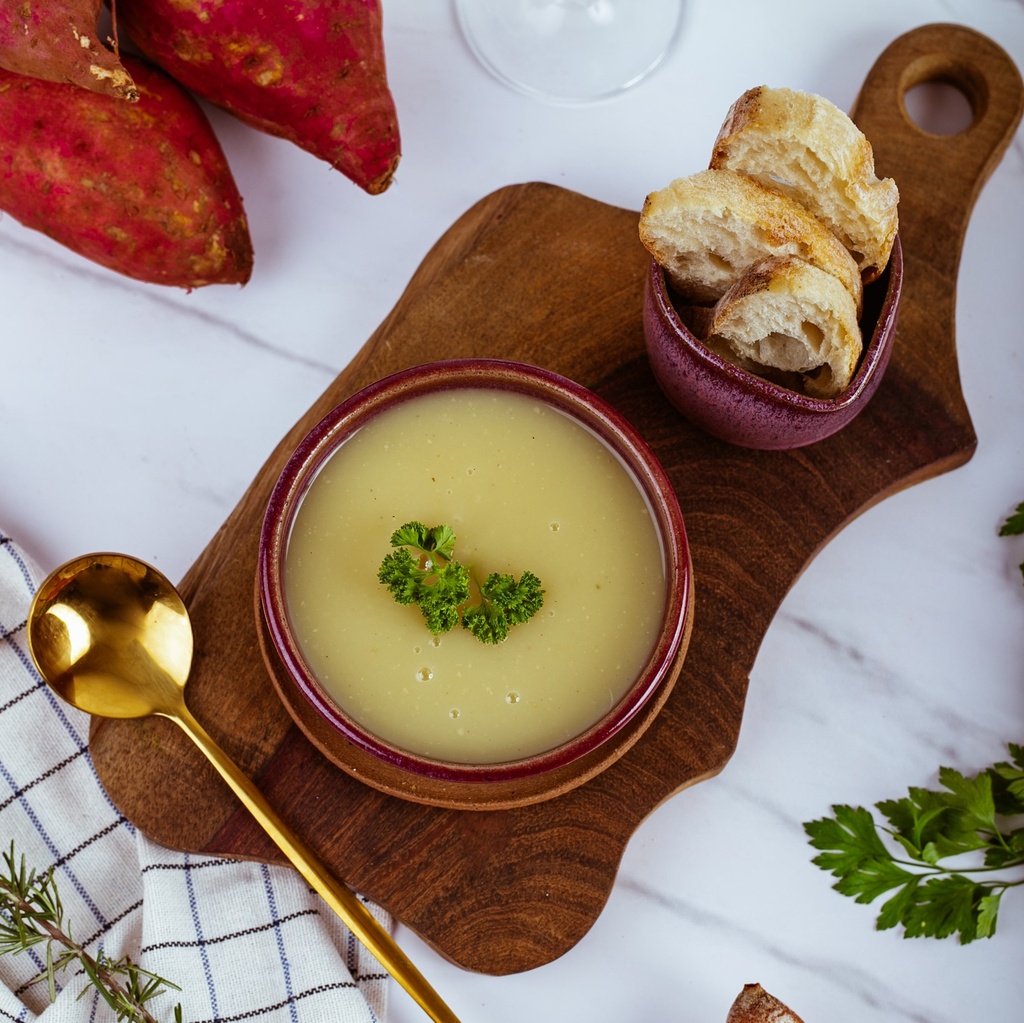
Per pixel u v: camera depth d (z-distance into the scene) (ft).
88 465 2.36
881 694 2.33
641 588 2.13
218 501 2.36
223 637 2.22
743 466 2.28
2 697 2.29
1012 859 2.29
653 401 2.30
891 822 2.29
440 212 2.42
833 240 2.08
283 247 2.40
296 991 2.22
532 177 2.43
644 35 2.45
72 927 2.27
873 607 2.35
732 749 2.23
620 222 2.33
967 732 2.33
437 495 2.14
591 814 2.20
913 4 2.46
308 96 2.21
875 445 2.30
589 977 2.28
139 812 2.19
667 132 2.44
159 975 2.21
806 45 2.46
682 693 2.23
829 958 2.29
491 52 2.44
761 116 2.05
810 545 2.28
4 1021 2.22
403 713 2.10
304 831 2.19
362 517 2.14
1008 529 2.34
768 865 2.30
